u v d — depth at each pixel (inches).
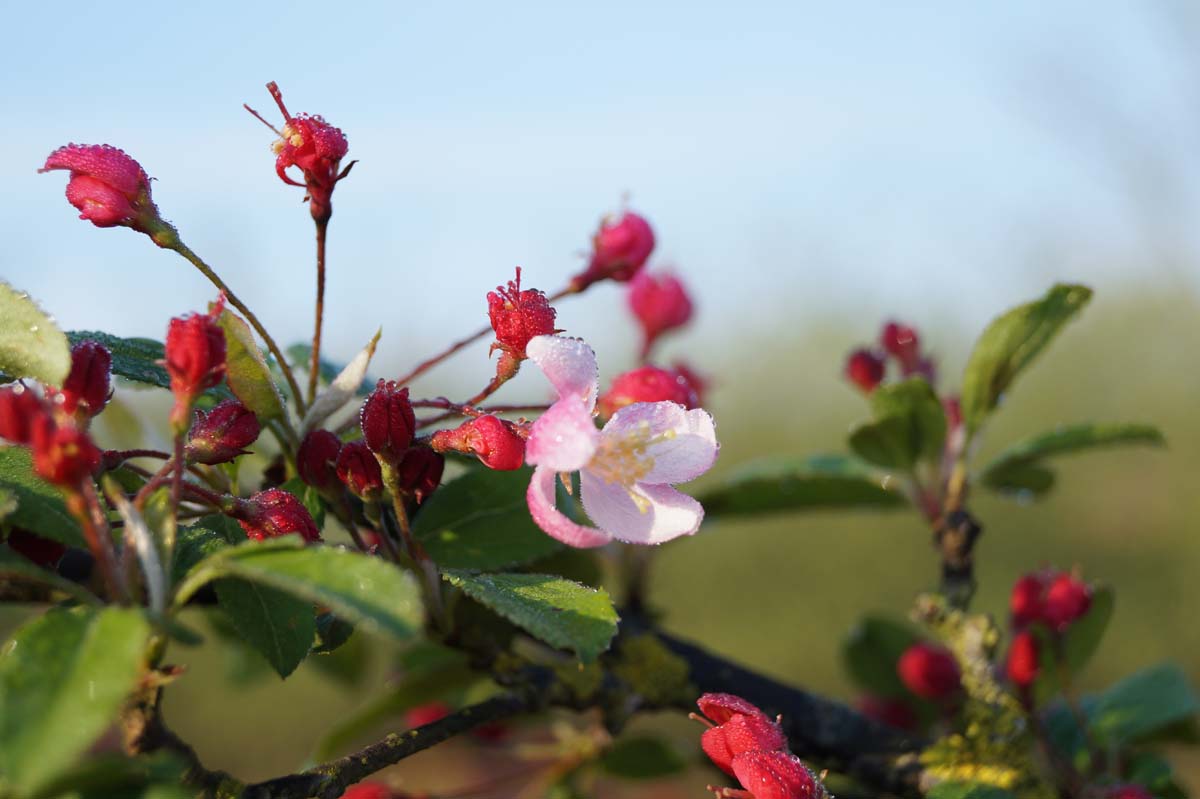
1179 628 54.2
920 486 18.8
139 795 13.0
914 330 19.6
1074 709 18.1
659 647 17.5
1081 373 66.5
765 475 19.8
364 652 21.2
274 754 44.9
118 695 12.3
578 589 14.3
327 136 15.4
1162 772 18.5
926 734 21.3
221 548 13.9
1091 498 60.2
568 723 20.6
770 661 58.3
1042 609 18.1
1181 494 58.8
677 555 61.4
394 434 14.6
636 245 17.9
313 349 15.7
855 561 60.5
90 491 13.3
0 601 14.3
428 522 16.1
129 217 15.2
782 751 14.5
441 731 15.3
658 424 14.7
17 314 14.1
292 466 15.7
